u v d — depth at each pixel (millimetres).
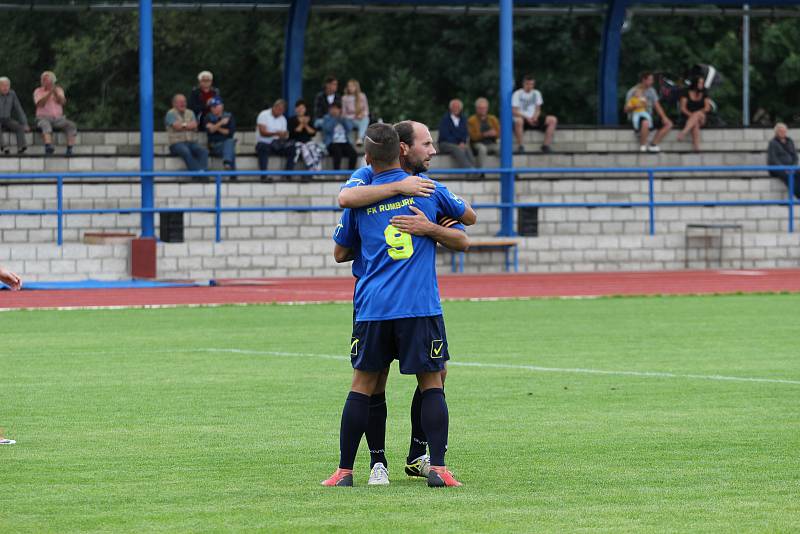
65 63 142625
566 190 85375
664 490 19609
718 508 18250
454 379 32812
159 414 27484
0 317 50938
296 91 86812
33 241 76750
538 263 77812
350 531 16844
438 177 84375
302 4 85438
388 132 20094
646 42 143500
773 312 51406
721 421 26359
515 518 17578
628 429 25438
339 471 20297
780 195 87750
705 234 81875
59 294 61500
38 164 81250
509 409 28047
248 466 21844
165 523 17438
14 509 18391
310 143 81625
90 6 84250
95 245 70312
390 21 149500
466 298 58719
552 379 32812
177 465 21922
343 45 147750
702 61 148125
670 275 73438
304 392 30719
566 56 142625
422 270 19953
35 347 40562
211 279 71812
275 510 18203
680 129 93688
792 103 154000
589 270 78375
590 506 18406
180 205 80062
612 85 93125
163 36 145375
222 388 31406
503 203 78625
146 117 72938
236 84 148125
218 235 74062
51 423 26359
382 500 18875
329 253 75250
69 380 32906
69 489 19875
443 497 19109
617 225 82875
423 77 148375
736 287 64312
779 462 21969
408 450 23703
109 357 37906
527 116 90125
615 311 52250
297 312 52719
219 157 83625
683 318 49188
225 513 18016
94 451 23266
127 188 79062
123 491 19703
